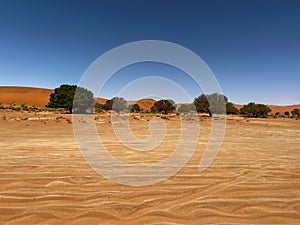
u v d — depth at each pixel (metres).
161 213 2.90
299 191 3.58
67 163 5.18
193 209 3.00
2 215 2.83
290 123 20.88
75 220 2.73
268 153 6.55
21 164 5.00
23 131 12.65
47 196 3.36
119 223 2.67
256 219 2.75
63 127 14.96
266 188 3.70
